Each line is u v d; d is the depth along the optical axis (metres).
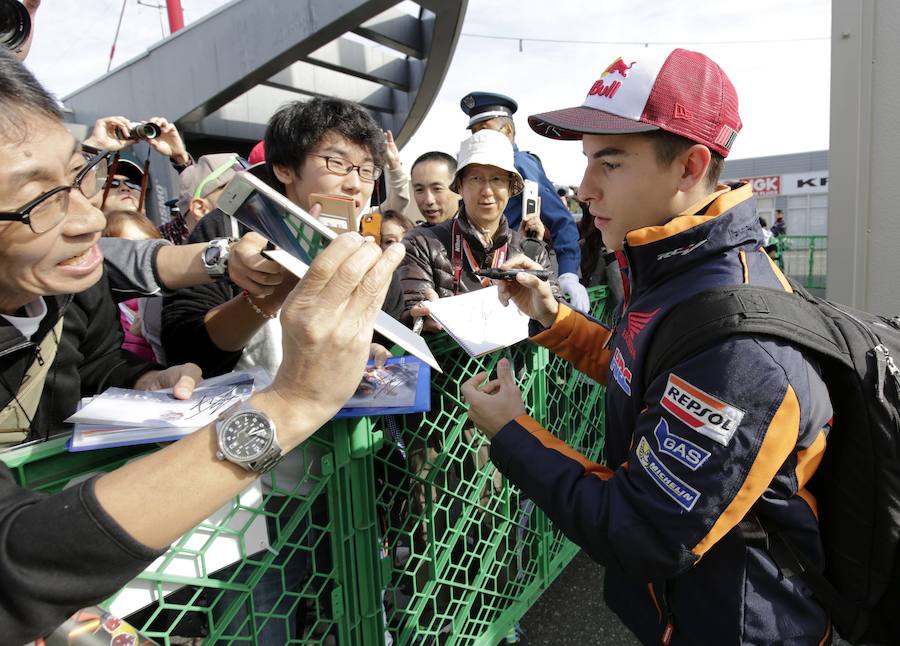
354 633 1.29
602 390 2.89
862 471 0.96
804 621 1.01
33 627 0.55
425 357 0.93
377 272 0.66
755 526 0.99
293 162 1.57
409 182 3.84
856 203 2.24
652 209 1.09
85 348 1.24
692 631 1.06
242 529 1.04
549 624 2.28
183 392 1.05
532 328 1.74
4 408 0.96
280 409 0.65
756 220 1.08
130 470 0.61
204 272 1.22
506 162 2.28
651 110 1.00
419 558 1.52
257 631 1.10
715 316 0.93
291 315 0.64
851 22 2.18
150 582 0.93
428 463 1.59
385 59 9.76
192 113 8.20
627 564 0.96
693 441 0.91
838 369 0.97
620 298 3.41
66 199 0.79
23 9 1.28
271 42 7.25
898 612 1.01
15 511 0.57
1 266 0.80
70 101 9.91
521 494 2.07
